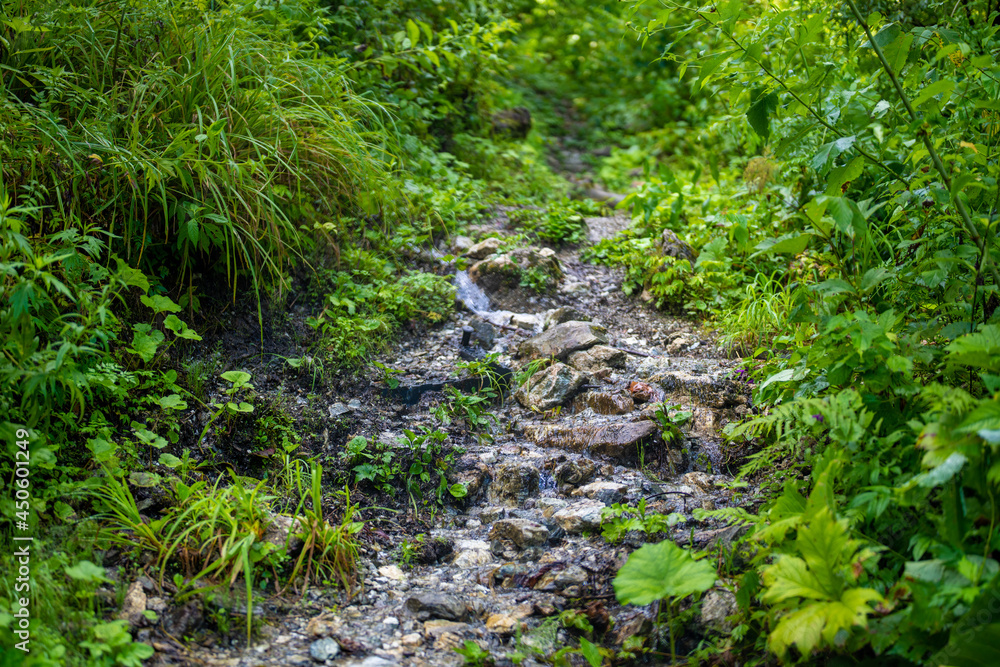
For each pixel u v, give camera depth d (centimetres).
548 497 314
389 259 445
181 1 388
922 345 261
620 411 354
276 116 381
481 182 557
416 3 609
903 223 354
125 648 206
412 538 294
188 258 362
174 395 307
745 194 520
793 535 243
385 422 345
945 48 259
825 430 283
